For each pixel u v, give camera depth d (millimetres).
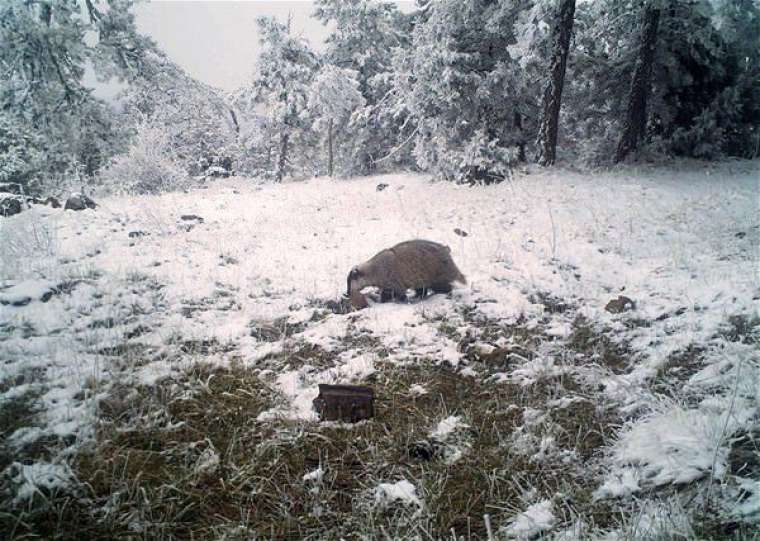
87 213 11094
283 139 33125
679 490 3533
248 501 3824
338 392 4910
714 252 9000
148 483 3932
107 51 20156
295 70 31594
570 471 4074
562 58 17406
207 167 35719
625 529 3205
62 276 7445
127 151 21062
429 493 3873
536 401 5129
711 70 21078
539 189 15109
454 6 17328
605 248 9812
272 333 6688
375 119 27188
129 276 7852
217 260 9031
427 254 7512
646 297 7453
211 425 4695
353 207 14914
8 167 16734
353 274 7465
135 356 5660
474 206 13719
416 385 5496
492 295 7777
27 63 18219
